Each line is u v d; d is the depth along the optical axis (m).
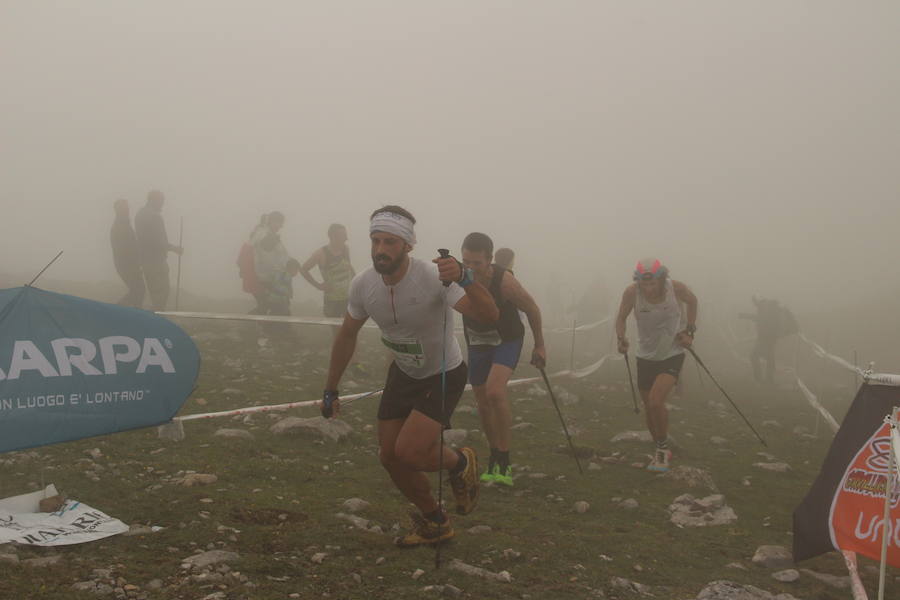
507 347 5.80
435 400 3.97
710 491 5.95
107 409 4.37
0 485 4.46
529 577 3.80
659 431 6.52
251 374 9.03
